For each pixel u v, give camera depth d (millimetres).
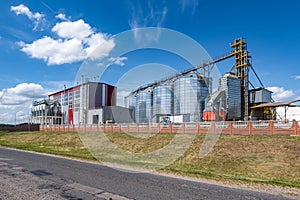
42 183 7176
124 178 7973
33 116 53688
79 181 7461
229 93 29484
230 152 14703
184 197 5922
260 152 13891
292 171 10773
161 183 7328
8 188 6602
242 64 38500
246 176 9734
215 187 6945
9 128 42781
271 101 38188
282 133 16422
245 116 33719
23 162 11508
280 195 6254
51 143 25766
